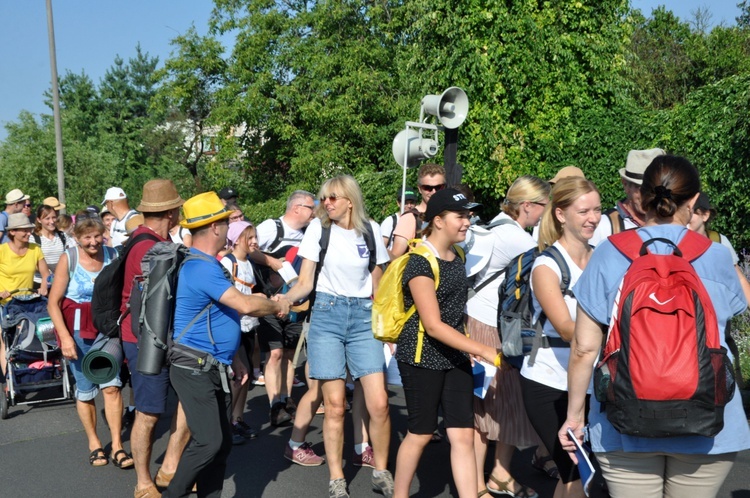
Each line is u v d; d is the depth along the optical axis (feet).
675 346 8.21
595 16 59.93
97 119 213.66
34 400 26.48
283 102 102.12
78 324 18.99
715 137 42.16
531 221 15.55
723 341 8.90
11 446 21.15
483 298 15.39
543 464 17.49
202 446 13.64
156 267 13.78
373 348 16.06
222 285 13.71
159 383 15.72
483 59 57.52
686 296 8.44
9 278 27.81
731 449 8.67
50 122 166.91
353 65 97.45
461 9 58.90
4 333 24.79
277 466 18.57
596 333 9.32
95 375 15.66
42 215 34.06
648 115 57.88
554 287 11.68
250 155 114.83
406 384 13.55
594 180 54.60
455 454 13.47
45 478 18.37
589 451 10.27
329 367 15.84
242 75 105.29
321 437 21.09
